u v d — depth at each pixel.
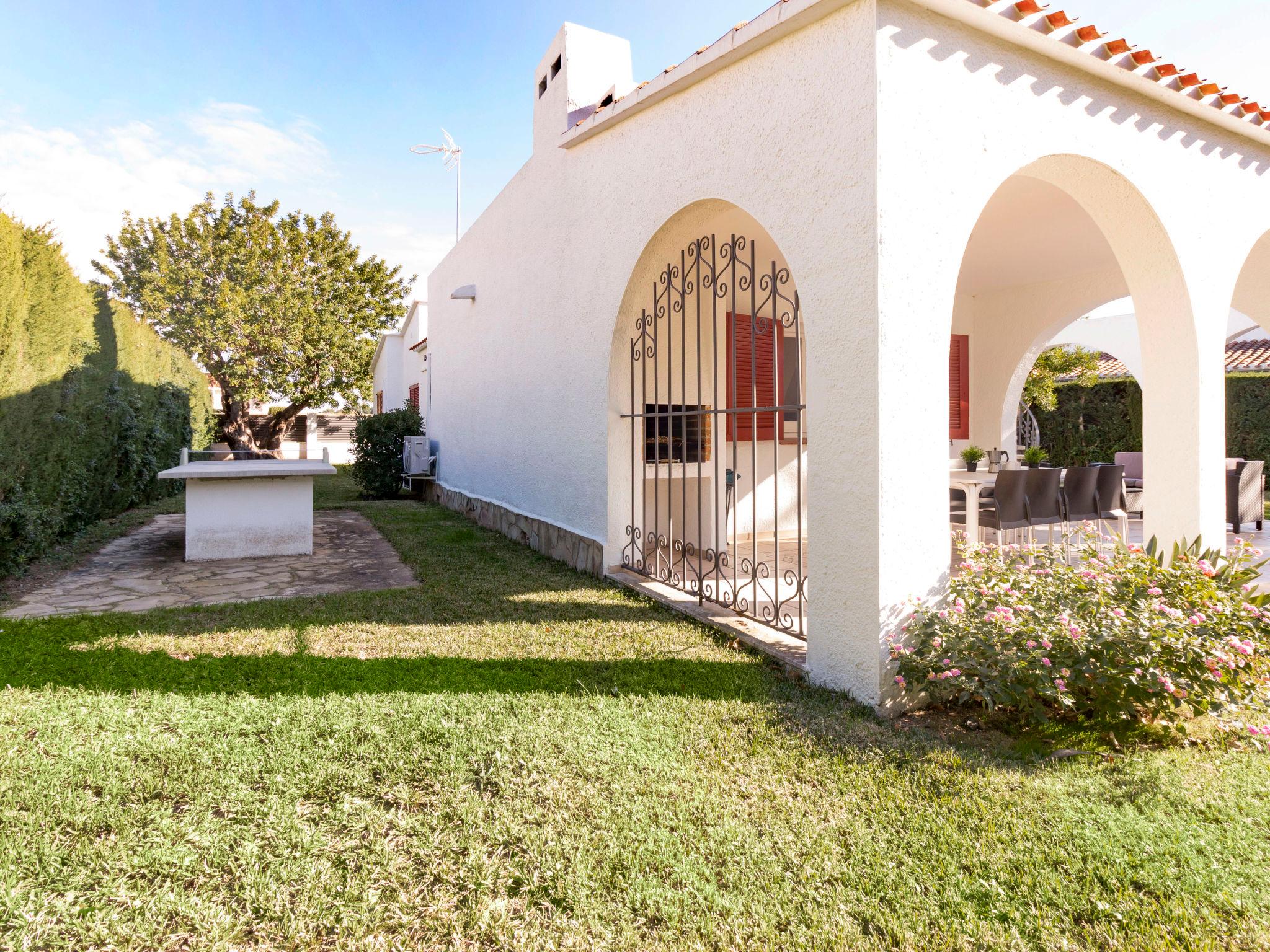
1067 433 13.49
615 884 1.79
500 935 1.61
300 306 20.09
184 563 6.28
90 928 1.61
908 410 3.01
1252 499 7.93
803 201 3.32
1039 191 5.02
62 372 5.80
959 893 1.77
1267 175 4.55
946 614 2.94
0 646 3.61
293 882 1.79
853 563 3.06
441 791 2.23
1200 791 2.28
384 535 7.99
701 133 4.14
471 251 9.50
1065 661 2.69
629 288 5.12
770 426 7.27
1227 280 4.28
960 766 2.44
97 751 2.43
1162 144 3.95
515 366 7.57
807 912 1.71
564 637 3.98
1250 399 11.14
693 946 1.59
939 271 3.11
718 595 4.48
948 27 3.11
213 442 17.17
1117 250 4.19
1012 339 8.17
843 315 3.07
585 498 5.87
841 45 3.07
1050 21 3.21
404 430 12.93
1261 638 2.95
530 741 2.58
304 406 21.33
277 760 2.39
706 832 2.04
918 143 3.01
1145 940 1.60
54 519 6.06
